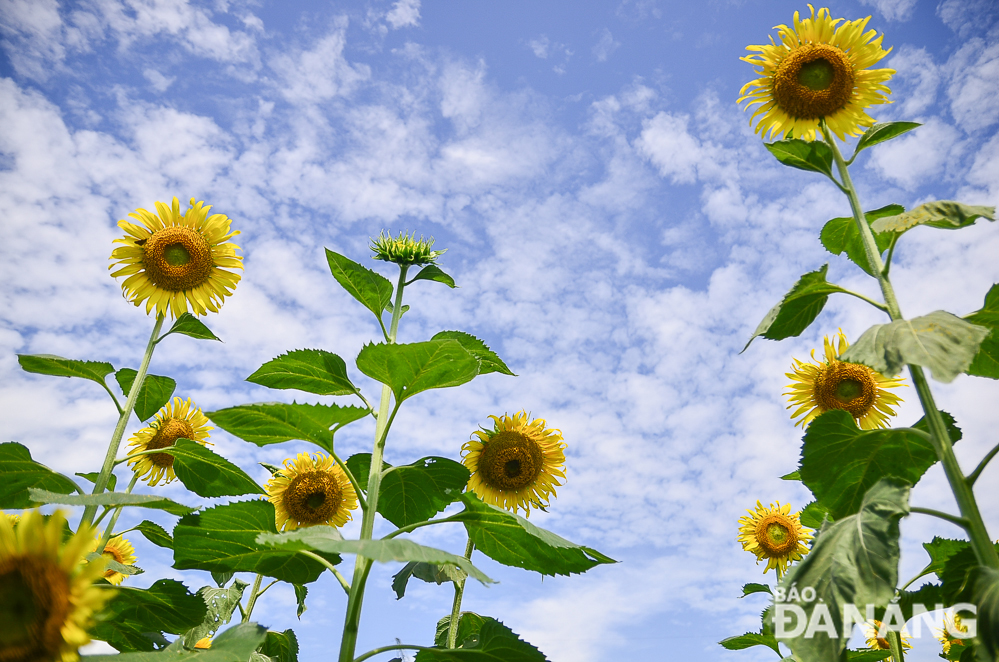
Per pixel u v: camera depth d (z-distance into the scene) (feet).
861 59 3.59
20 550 2.33
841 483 3.26
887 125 3.34
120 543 4.97
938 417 2.83
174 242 4.30
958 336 2.64
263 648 4.61
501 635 3.02
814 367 4.60
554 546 3.20
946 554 3.51
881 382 4.46
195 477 3.83
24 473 3.54
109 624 3.47
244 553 3.45
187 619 3.51
